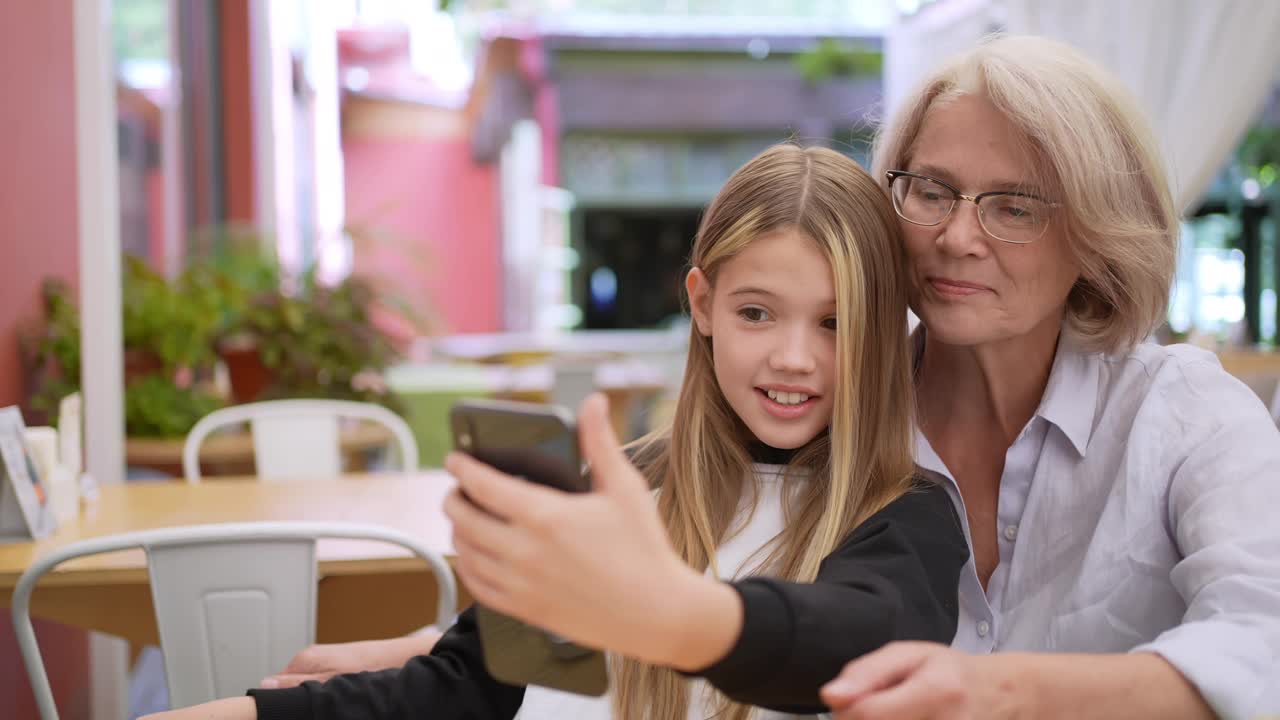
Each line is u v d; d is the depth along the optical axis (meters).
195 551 1.43
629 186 12.61
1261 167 6.93
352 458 4.07
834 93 10.82
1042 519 1.00
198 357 3.48
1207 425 0.90
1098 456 0.98
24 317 2.61
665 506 1.00
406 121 11.94
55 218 2.81
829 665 0.60
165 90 4.64
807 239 0.88
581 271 13.64
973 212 0.91
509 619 0.64
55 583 1.57
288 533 1.44
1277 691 0.68
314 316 3.71
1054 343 1.01
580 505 0.51
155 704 3.03
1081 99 0.89
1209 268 7.05
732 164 12.54
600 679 0.63
